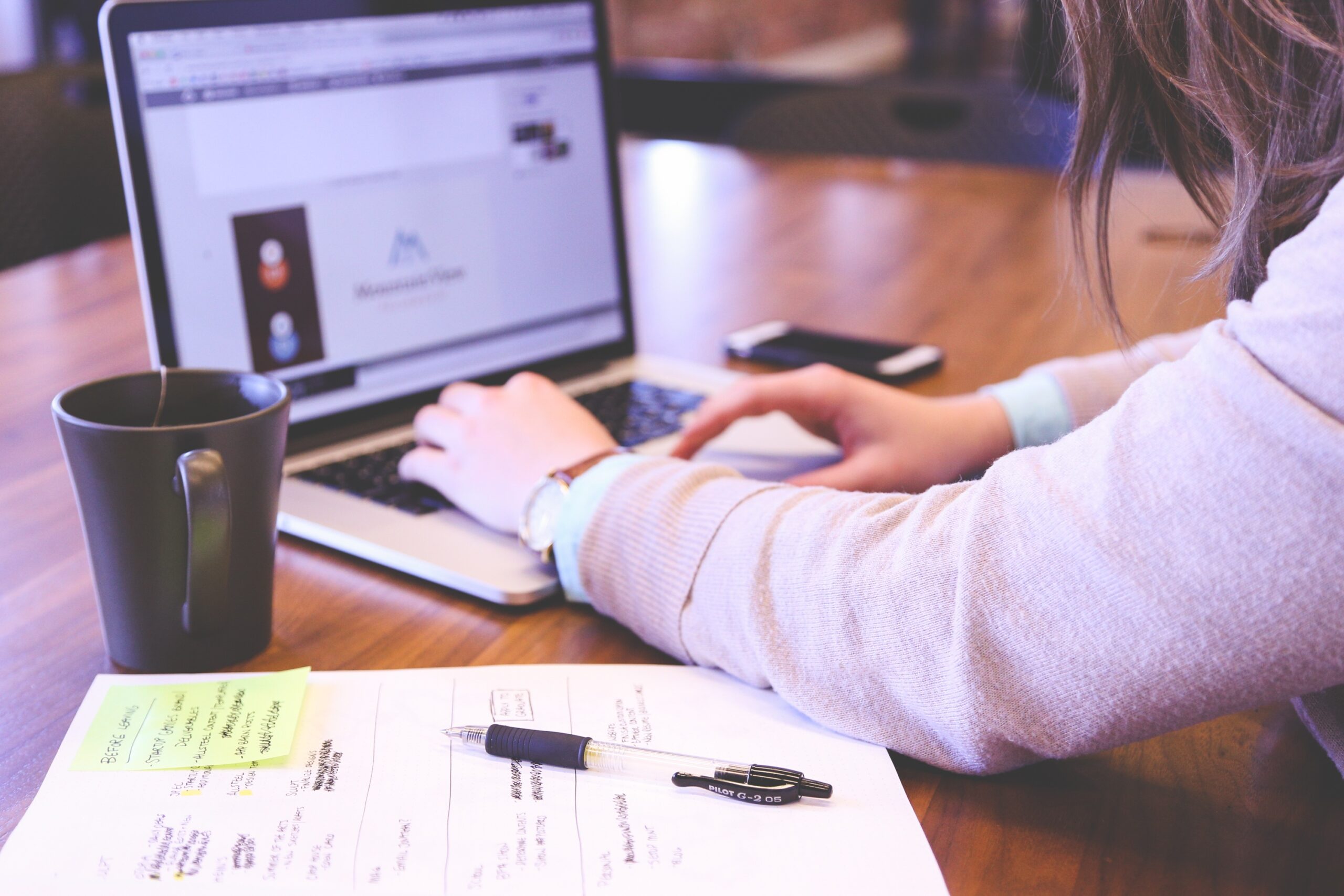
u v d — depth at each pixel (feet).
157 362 2.53
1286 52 1.56
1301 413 1.36
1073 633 1.51
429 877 1.39
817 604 1.74
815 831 1.50
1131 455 1.51
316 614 2.10
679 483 2.03
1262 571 1.39
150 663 1.85
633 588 1.98
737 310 4.12
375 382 2.93
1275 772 1.71
